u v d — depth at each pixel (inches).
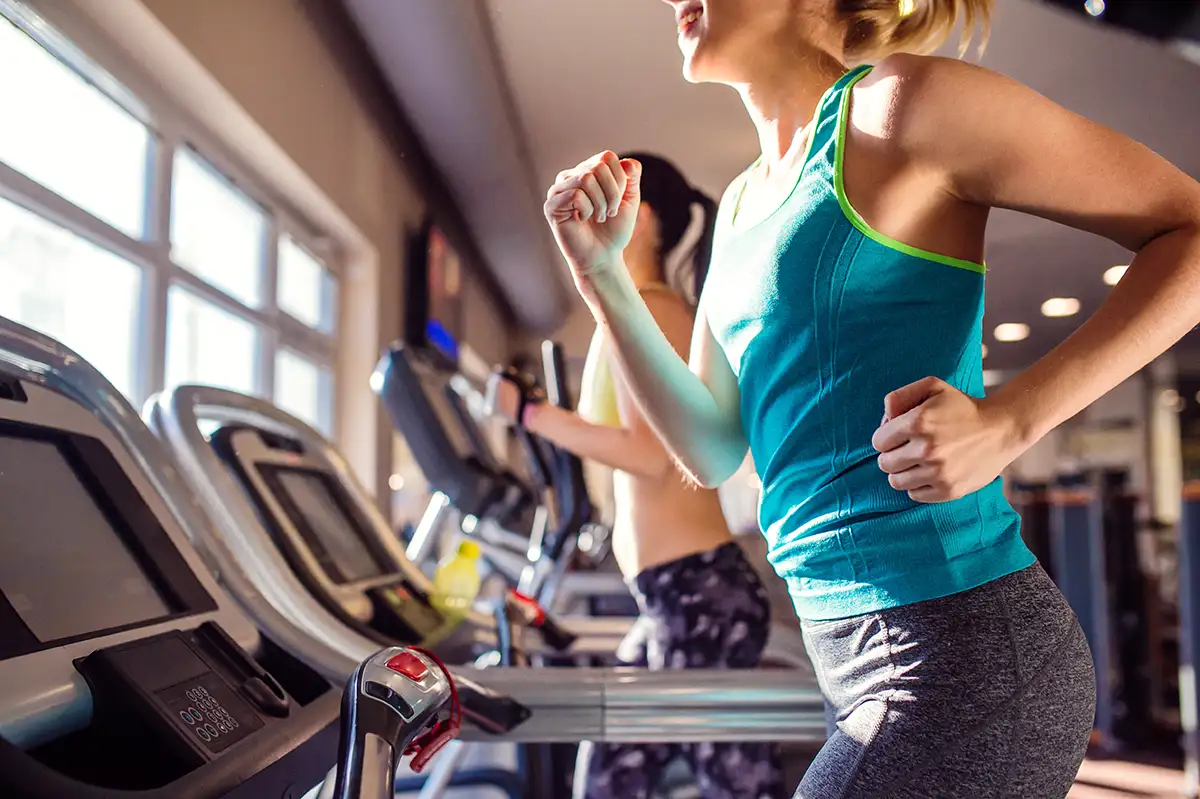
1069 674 31.9
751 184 39.4
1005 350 128.7
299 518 59.9
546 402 62.0
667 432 42.2
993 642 31.3
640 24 100.3
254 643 38.5
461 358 232.8
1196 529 160.1
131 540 35.6
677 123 108.7
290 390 183.5
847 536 33.4
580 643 79.6
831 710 36.9
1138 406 419.2
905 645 32.1
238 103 109.3
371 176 172.9
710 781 59.1
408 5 109.6
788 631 67.2
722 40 38.4
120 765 27.2
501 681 47.8
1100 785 159.2
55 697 26.1
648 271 62.1
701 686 48.1
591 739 47.8
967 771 30.6
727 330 37.7
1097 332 29.0
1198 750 156.1
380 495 194.1
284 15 114.6
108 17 90.3
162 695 28.3
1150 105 111.0
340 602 55.1
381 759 25.9
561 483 92.7
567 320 173.0
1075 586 205.8
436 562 122.9
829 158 32.9
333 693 36.4
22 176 86.0
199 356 137.0
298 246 165.2
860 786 31.4
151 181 109.5
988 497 33.0
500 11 101.6
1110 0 94.0
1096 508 199.6
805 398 34.3
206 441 54.1
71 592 30.1
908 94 31.1
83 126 99.7
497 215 176.7
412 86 130.1
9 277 92.4
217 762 27.0
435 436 99.7
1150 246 29.7
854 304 32.8
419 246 202.4
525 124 123.9
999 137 30.0
